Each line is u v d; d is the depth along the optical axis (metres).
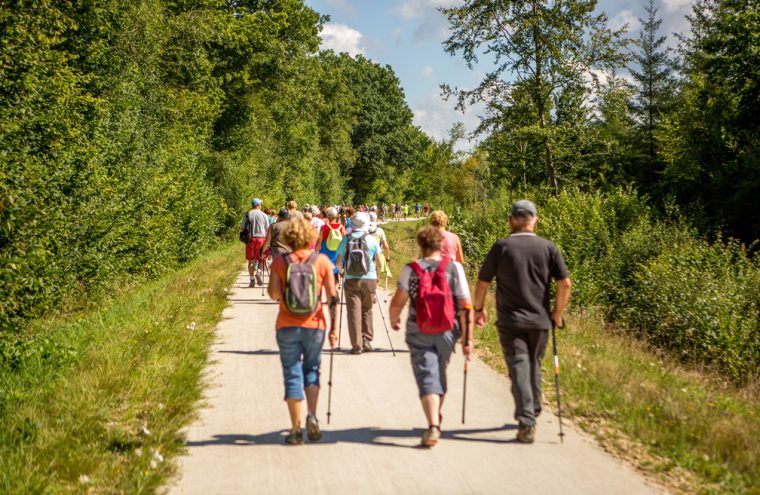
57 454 5.09
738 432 5.50
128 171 16.17
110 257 13.66
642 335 13.44
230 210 32.81
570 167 31.69
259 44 35.38
